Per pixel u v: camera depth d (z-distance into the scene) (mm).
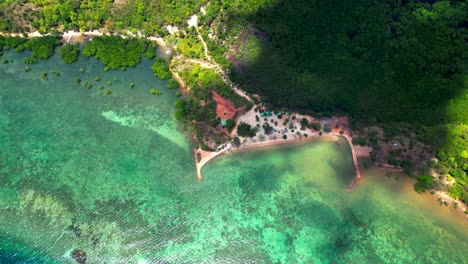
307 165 72562
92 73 85000
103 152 73812
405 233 65250
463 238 64500
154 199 68438
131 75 84625
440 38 85625
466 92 77062
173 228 65500
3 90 82562
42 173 71000
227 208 67938
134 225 65375
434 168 69750
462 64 81312
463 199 66188
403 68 81062
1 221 65125
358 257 63250
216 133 74188
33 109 79812
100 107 80062
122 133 76250
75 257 61688
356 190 69750
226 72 82312
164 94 81562
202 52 85062
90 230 64625
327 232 65688
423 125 74188
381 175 70938
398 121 75062
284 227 66188
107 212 66625
